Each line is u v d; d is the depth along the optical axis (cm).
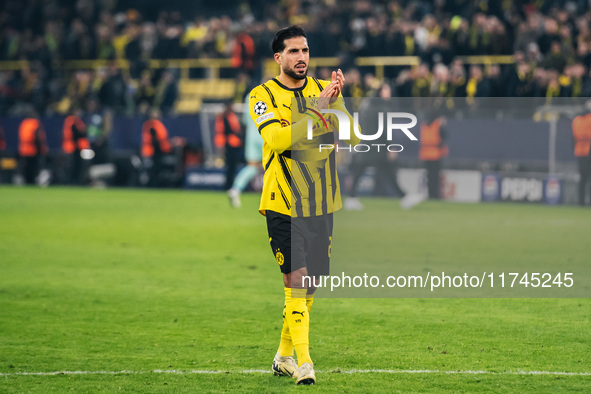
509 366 1873
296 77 1733
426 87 6638
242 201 6384
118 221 4981
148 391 1680
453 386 1706
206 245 3994
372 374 1803
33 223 4847
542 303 2622
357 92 7044
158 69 8394
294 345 1722
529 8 7594
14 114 8638
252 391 1673
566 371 1830
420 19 8162
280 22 8300
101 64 8988
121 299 2697
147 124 7450
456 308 2553
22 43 9494
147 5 10188
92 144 7606
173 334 2217
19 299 2691
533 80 6338
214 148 7425
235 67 7812
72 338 2170
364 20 7988
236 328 2291
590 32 6819
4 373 1823
